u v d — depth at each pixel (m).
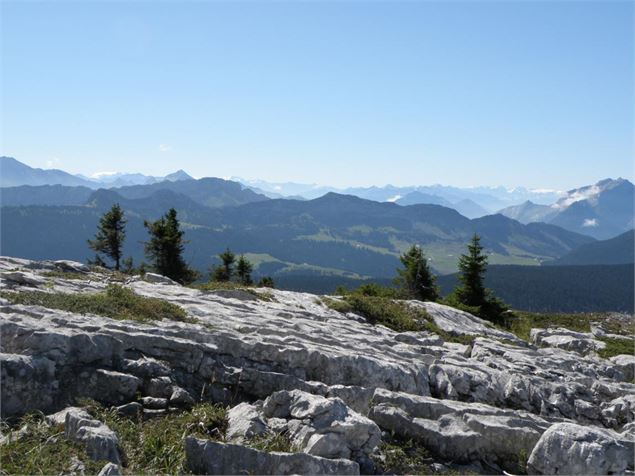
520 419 16.42
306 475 12.06
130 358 17.05
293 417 14.47
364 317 35.44
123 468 12.23
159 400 15.59
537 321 58.59
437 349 26.19
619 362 35.25
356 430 13.59
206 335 18.88
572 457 14.15
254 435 13.73
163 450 12.98
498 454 15.28
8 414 14.06
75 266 35.91
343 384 18.47
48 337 15.60
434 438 15.05
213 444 12.55
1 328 16.09
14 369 14.35
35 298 20.80
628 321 62.41
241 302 29.66
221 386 17.27
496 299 59.69
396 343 25.86
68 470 11.62
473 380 20.61
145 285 32.41
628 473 14.17
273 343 19.48
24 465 11.67
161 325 19.86
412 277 69.19
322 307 35.56
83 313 20.08
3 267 30.89
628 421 21.09
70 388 15.22
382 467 13.90
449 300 61.06
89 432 12.62
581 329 54.81
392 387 18.81
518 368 25.44
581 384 24.67
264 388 17.22
